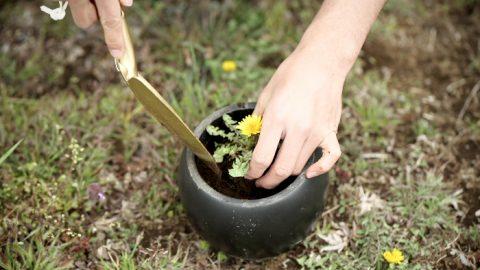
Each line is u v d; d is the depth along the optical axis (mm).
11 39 1227
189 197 854
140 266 927
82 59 1202
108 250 950
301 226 864
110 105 1104
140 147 1075
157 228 983
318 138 816
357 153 1050
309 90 809
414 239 950
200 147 817
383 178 1031
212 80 1166
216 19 1255
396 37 1232
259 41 1203
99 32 1234
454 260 936
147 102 779
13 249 932
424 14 1264
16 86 1156
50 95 1152
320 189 866
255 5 1270
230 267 943
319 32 847
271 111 805
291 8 1273
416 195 992
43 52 1209
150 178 1029
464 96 1146
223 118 876
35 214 961
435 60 1200
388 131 1087
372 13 866
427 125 1086
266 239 853
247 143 867
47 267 906
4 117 1084
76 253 943
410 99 1141
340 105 842
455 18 1264
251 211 827
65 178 1004
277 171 811
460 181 1027
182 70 1181
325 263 945
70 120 1083
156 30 1226
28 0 1278
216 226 847
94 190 989
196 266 939
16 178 1007
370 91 1130
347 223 982
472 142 1078
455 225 965
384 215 979
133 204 1001
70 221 971
